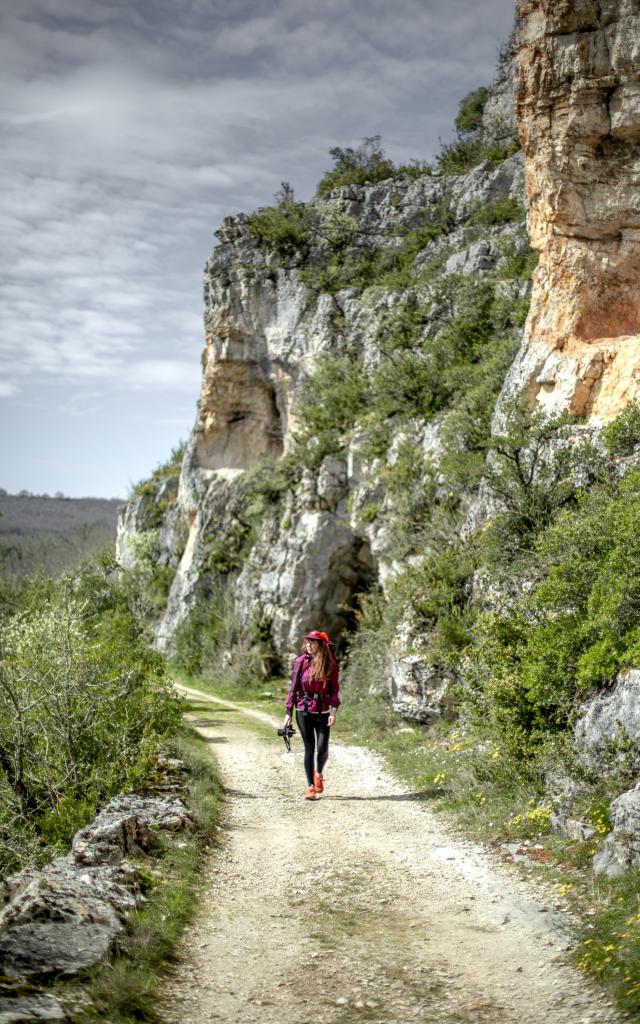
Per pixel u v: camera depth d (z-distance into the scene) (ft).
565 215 54.19
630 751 25.96
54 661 44.45
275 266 136.98
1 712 42.57
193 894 21.75
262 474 129.59
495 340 80.02
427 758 42.57
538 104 53.72
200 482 145.28
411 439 81.61
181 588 143.54
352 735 59.16
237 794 37.06
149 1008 14.69
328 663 35.27
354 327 119.14
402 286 114.32
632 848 21.20
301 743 56.59
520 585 45.32
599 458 46.24
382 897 21.88
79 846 23.24
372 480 86.69
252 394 142.72
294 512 108.17
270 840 28.32
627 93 50.98
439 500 71.41
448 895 21.93
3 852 36.19
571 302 54.70
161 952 17.21
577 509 45.52
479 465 54.13
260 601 110.93
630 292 53.57
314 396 114.01
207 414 147.02
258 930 19.38
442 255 113.60
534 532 47.06
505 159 127.24
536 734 30.83
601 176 53.11
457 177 135.13
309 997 15.64
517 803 29.32
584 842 24.30
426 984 16.25
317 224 138.31
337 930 19.38
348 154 160.45
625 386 51.01
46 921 16.72
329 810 32.96
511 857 24.98
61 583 89.40
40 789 41.98
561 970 16.72
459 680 51.85
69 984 14.20
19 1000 13.01
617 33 50.60
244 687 105.91
